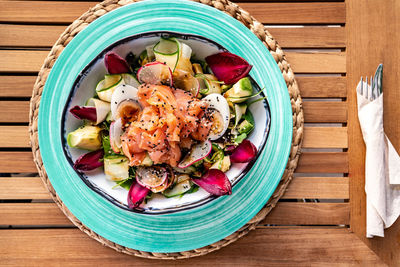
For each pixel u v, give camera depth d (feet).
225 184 1.96
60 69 2.16
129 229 2.20
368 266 2.28
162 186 1.99
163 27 2.18
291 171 2.25
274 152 2.20
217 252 2.29
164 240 2.20
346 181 2.30
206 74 2.08
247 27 2.24
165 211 1.96
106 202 2.20
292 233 2.30
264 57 2.20
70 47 2.16
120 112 1.99
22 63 2.26
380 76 2.29
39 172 2.20
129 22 2.18
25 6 2.27
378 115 2.27
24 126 2.27
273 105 2.21
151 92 1.97
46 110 2.16
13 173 2.31
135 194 1.99
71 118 2.00
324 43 2.32
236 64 2.02
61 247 2.27
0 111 2.26
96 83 2.02
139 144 1.96
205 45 2.01
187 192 2.04
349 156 2.30
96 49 2.17
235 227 2.20
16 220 2.26
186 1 2.19
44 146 2.16
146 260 2.27
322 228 2.30
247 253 2.29
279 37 2.31
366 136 2.28
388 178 2.28
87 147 2.02
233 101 2.02
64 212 2.21
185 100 1.97
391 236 2.29
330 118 2.31
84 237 2.27
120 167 2.02
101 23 2.17
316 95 2.31
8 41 2.26
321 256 2.29
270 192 2.19
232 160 2.02
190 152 2.02
